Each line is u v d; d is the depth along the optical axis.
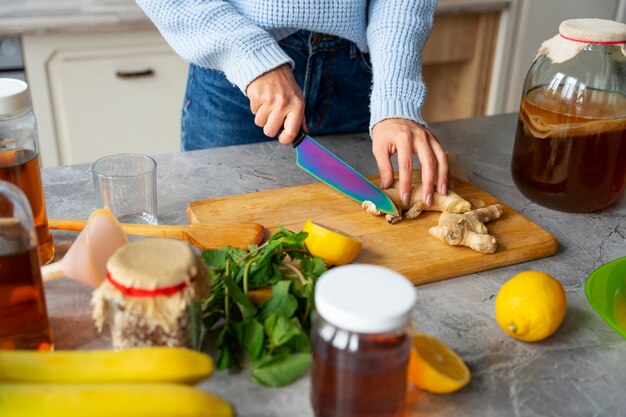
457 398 0.70
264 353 0.72
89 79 1.95
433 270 0.90
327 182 1.08
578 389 0.72
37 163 0.85
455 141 1.37
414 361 0.68
